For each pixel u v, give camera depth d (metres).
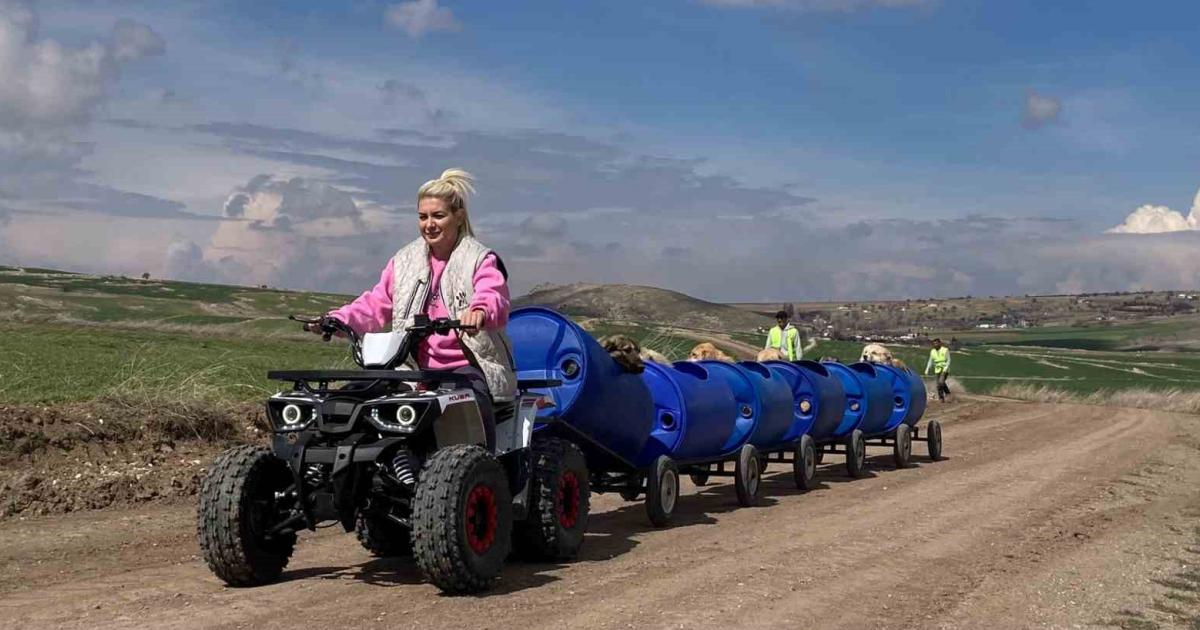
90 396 14.82
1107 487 13.12
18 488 10.51
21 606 6.34
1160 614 6.68
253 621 5.93
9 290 91.75
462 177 7.30
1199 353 131.25
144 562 7.90
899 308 190.75
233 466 6.77
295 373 6.64
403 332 6.86
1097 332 163.50
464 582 6.51
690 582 7.21
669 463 10.05
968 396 39.25
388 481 6.86
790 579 7.39
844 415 14.57
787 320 18.56
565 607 6.38
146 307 94.50
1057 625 6.35
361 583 7.00
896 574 7.68
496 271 7.16
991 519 10.41
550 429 9.20
